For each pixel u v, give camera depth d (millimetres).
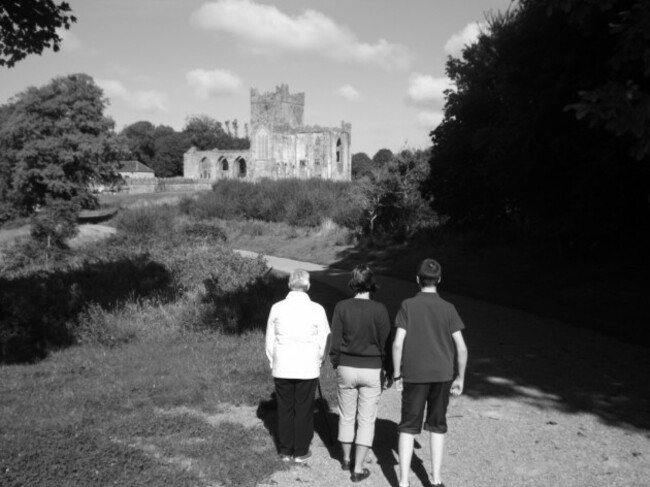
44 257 25781
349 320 5812
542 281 17359
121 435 6613
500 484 5746
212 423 7234
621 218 15141
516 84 15664
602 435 6926
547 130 15086
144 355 10352
